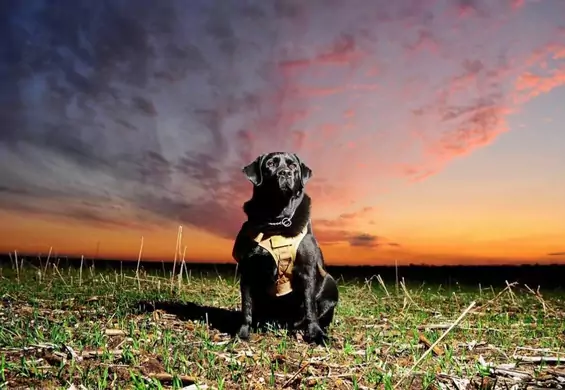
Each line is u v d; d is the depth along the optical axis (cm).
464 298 322
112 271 405
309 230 189
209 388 119
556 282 525
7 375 124
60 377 123
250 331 183
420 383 130
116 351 146
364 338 187
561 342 187
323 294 197
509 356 160
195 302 272
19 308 215
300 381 129
